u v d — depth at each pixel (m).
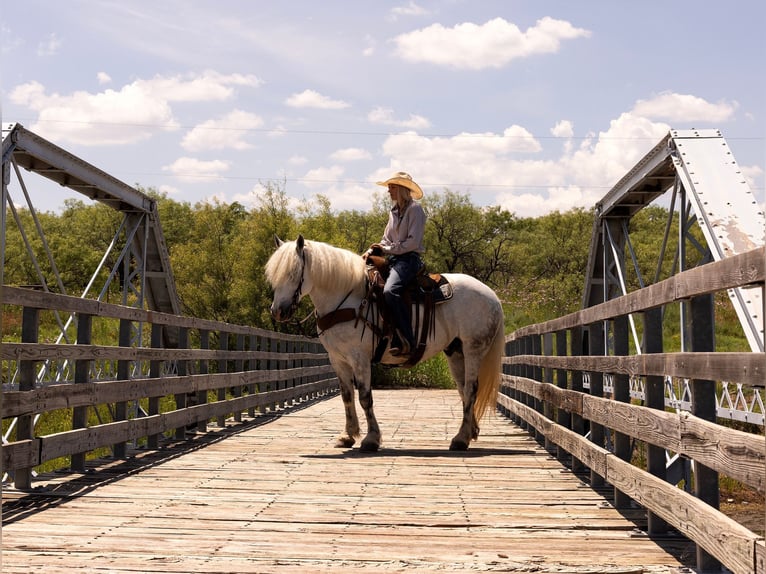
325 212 27.08
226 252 25.92
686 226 11.22
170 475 6.22
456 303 7.84
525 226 61.59
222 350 10.05
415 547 3.93
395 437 9.25
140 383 7.19
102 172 11.64
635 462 10.34
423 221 7.62
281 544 3.97
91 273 42.94
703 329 3.31
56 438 5.63
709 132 10.88
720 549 2.87
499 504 5.09
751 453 2.57
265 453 7.61
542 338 9.09
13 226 46.47
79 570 3.44
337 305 7.53
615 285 16.31
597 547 3.95
